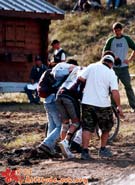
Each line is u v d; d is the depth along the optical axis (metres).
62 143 16.03
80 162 15.44
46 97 16.72
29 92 31.33
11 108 29.27
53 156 16.61
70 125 16.34
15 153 17.42
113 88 15.70
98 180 13.15
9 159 16.17
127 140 18.98
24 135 20.91
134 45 24.72
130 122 22.83
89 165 14.91
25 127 22.73
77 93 16.12
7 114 26.89
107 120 15.89
